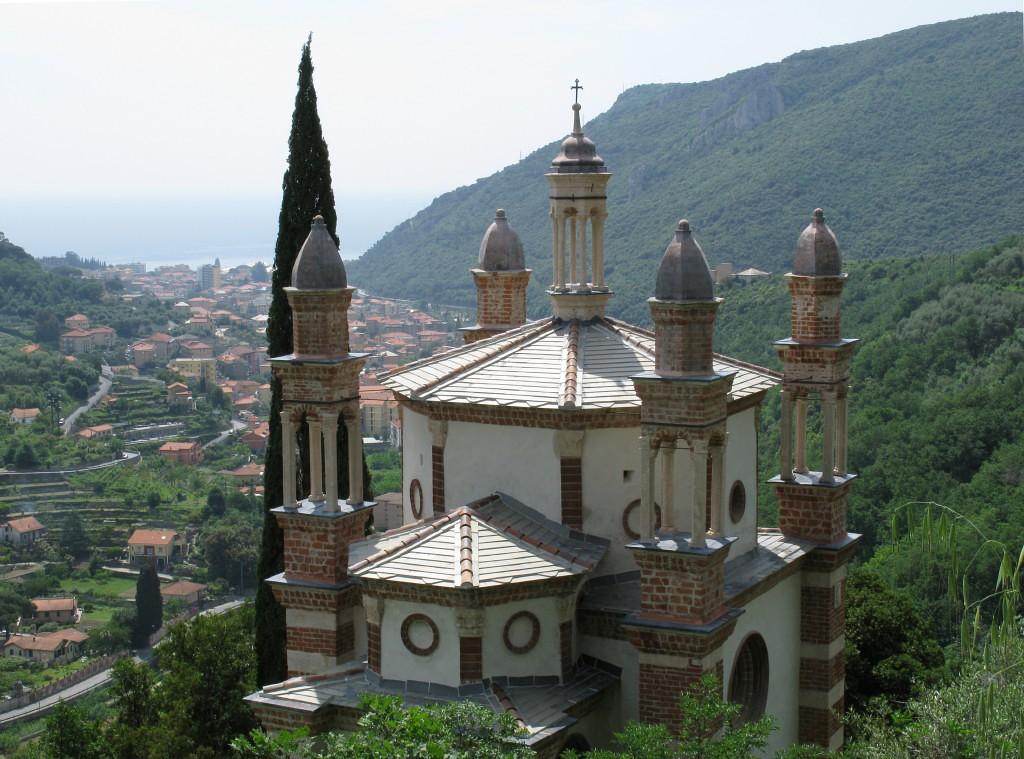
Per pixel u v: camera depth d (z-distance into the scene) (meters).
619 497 29.20
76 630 140.75
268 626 38.28
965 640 23.30
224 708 44.28
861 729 34.91
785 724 32.91
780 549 32.75
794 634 33.31
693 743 24.27
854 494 70.56
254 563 161.62
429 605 26.62
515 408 29.19
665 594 26.59
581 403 28.70
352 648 30.44
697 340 26.34
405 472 32.97
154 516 181.88
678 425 26.36
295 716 26.95
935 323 88.75
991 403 72.88
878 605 45.91
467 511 28.48
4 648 136.50
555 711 26.11
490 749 22.59
